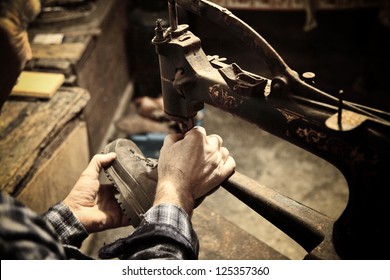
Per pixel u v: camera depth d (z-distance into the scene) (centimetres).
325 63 329
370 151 82
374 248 90
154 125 270
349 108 85
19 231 64
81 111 208
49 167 182
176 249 88
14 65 77
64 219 109
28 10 78
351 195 89
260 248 137
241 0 287
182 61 101
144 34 260
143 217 94
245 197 107
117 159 117
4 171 162
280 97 90
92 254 208
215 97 99
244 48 259
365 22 322
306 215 102
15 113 190
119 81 285
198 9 96
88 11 246
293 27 338
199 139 104
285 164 263
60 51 220
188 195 99
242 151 272
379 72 304
